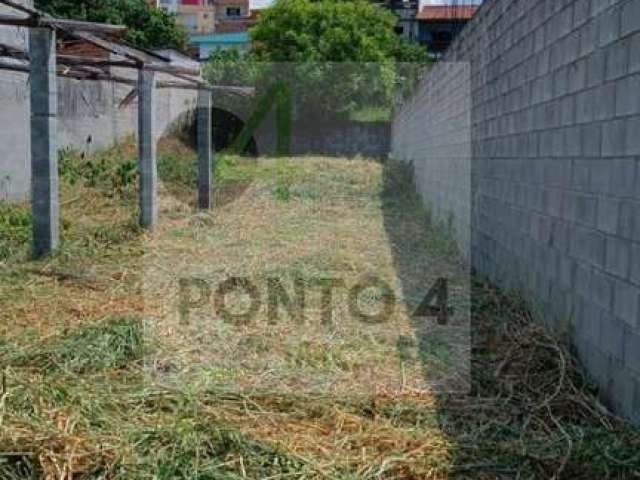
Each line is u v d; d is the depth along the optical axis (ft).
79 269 20.17
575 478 9.07
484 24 22.04
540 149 15.43
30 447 9.27
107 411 10.75
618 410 10.80
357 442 10.03
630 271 10.41
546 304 14.89
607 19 11.37
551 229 14.53
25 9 19.48
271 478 8.96
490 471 9.24
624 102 10.64
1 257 21.06
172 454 9.36
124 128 51.39
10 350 13.12
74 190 34.40
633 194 10.30
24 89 32.89
